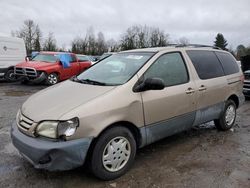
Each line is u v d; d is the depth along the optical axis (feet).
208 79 17.12
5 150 15.51
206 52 18.06
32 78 43.80
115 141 12.37
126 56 15.80
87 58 55.88
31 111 12.06
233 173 13.24
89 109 11.46
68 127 10.99
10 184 12.00
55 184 12.06
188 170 13.52
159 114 13.91
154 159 14.70
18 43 48.80
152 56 14.71
